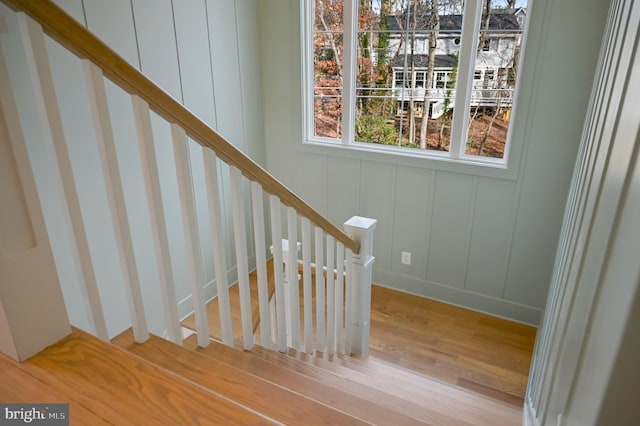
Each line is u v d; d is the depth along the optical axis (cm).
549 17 277
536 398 179
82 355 109
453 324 354
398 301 385
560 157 300
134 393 100
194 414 95
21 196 99
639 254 56
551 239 322
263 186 157
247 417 96
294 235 183
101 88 104
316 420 112
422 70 344
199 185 333
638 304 56
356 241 236
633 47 95
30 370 104
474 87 328
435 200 358
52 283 109
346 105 377
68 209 107
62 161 103
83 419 93
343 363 230
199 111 331
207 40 326
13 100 93
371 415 142
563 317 138
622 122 88
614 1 218
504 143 329
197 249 140
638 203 63
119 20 255
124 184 271
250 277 400
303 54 376
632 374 60
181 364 129
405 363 313
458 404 205
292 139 407
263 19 380
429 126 356
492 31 309
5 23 89
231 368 128
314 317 337
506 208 331
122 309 277
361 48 362
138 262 289
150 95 112
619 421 63
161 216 128
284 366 170
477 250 353
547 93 292
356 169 385
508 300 354
